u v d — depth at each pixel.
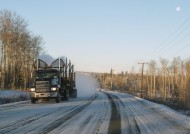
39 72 35.22
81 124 16.31
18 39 65.88
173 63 121.56
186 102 44.97
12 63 65.56
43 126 15.39
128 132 14.21
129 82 152.38
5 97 38.19
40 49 71.44
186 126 16.53
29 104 31.47
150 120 18.97
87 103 32.78
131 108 27.64
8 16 65.12
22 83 69.25
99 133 13.60
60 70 37.59
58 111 23.38
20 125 15.66
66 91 38.44
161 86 126.88
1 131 13.72
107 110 24.67
